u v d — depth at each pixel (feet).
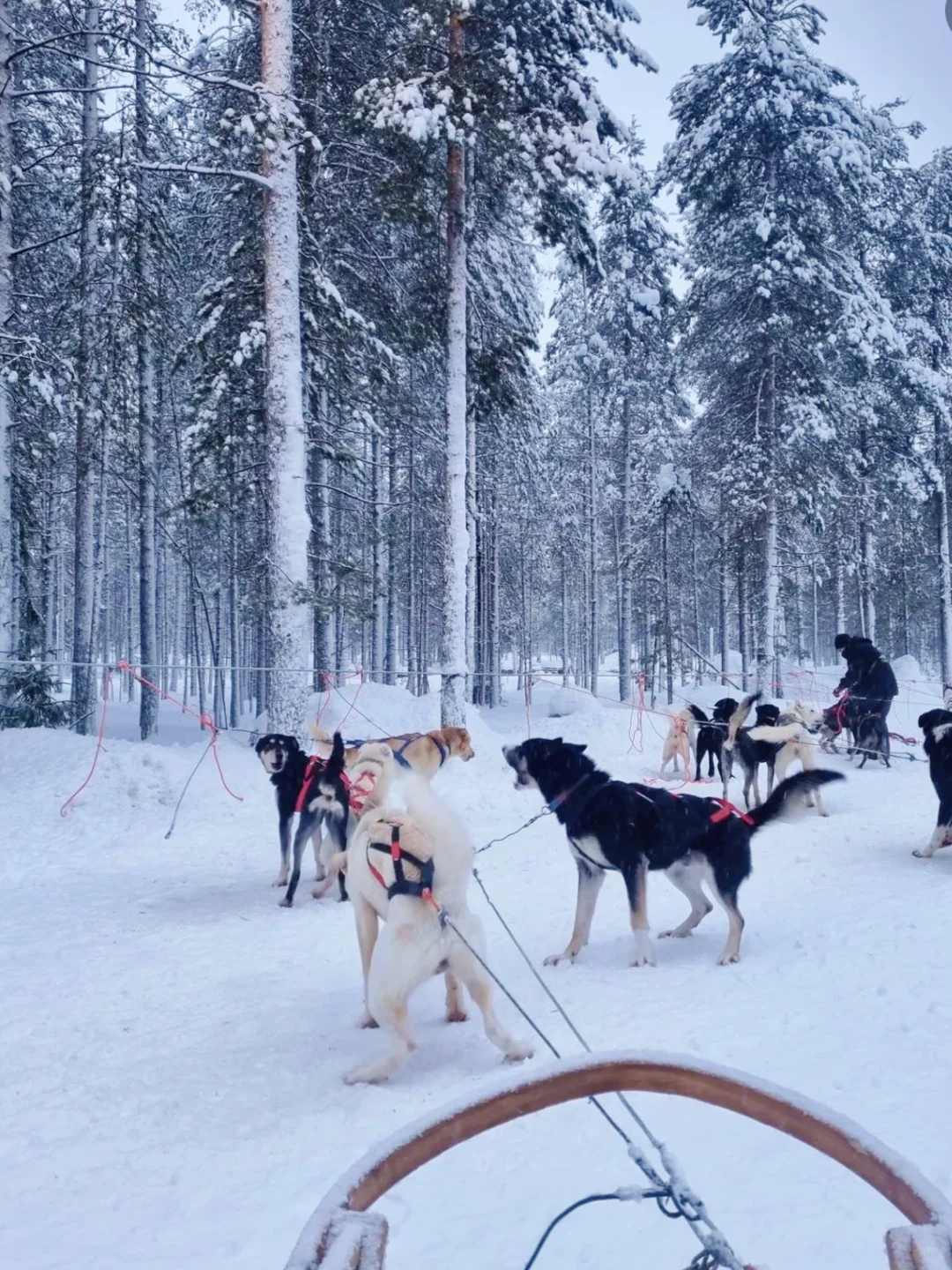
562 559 122.72
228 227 50.83
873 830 33.42
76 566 59.11
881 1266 9.09
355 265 54.44
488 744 50.90
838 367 73.26
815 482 71.00
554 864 30.19
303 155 48.34
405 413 58.39
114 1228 10.68
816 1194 10.52
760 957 19.95
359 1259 4.62
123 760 40.34
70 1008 18.29
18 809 36.60
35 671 53.47
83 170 44.32
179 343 54.13
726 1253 6.07
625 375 91.91
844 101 72.33
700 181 72.74
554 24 48.91
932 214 95.91
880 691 51.47
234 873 30.32
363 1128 13.03
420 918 14.66
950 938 20.30
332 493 69.97
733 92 72.08
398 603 106.32
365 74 51.21
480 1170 11.55
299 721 40.86
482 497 97.66
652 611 97.96
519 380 57.41
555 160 46.34
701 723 46.47
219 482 47.16
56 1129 13.30
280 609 41.22
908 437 84.58
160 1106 13.93
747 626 120.37
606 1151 11.81
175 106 46.42
